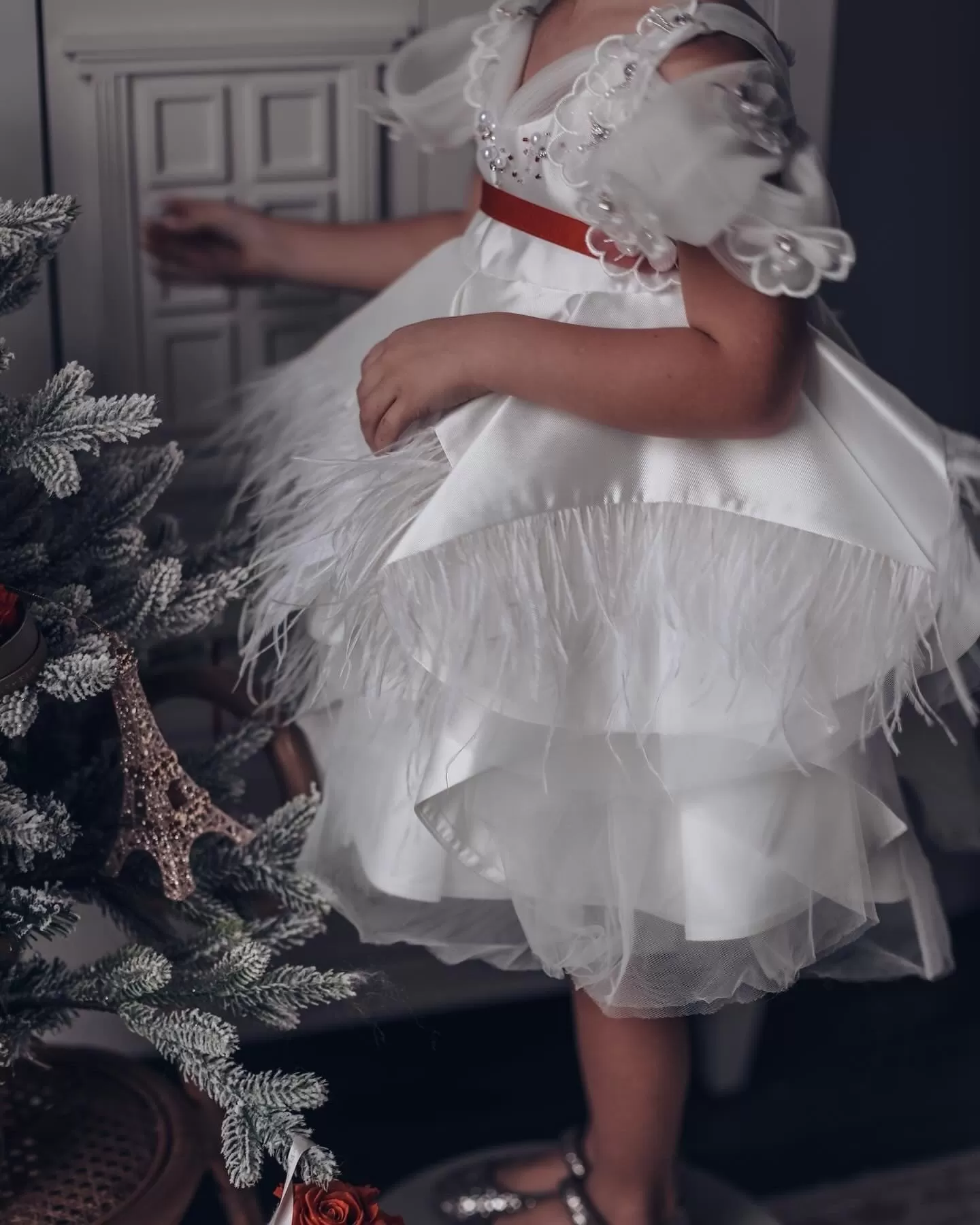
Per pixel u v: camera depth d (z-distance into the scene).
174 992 0.83
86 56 1.12
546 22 0.99
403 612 0.84
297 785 0.98
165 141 1.17
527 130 0.92
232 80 1.18
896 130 1.58
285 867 0.94
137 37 1.13
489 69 0.99
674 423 0.84
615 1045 1.01
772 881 0.88
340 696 0.97
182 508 1.25
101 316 1.19
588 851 0.89
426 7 1.21
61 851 0.81
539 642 0.85
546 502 0.84
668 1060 1.02
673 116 0.79
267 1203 1.24
